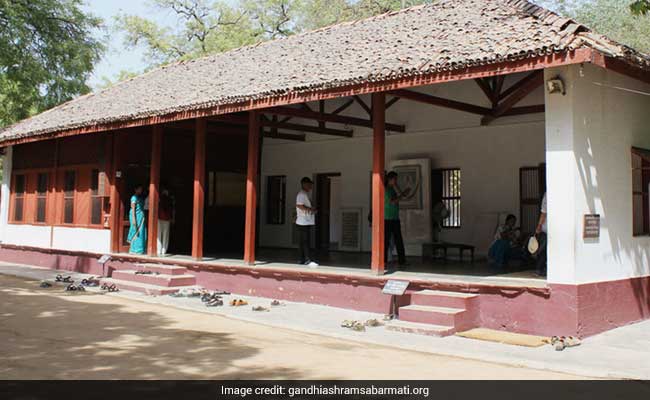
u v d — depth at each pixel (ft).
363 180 52.03
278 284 35.42
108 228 48.11
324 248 56.13
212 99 36.68
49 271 51.60
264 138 60.70
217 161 54.44
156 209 44.24
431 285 28.58
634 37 78.64
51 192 55.67
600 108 27.14
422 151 47.70
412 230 46.60
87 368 19.86
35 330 26.45
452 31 32.55
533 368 20.66
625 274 28.45
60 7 81.20
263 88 34.55
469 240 44.80
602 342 24.16
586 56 22.34
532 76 38.96
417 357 22.16
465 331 26.09
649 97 31.89
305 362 21.11
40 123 56.85
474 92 43.78
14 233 60.90
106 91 62.23
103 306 33.83
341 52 37.86
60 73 83.97
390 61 29.91
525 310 25.72
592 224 25.79
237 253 50.24
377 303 30.63
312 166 56.29
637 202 30.27
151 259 42.93
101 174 48.91
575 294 24.43
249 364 20.71
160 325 28.19
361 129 51.93
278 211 59.82
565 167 24.97
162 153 50.16
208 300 34.04
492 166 43.83
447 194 46.78
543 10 29.81
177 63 61.05
